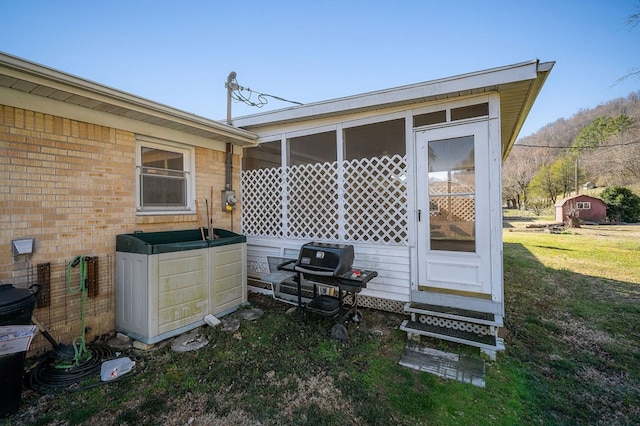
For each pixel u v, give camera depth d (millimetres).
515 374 2654
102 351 2996
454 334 3148
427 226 3750
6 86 2668
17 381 2160
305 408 2225
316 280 3568
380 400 2309
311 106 4387
